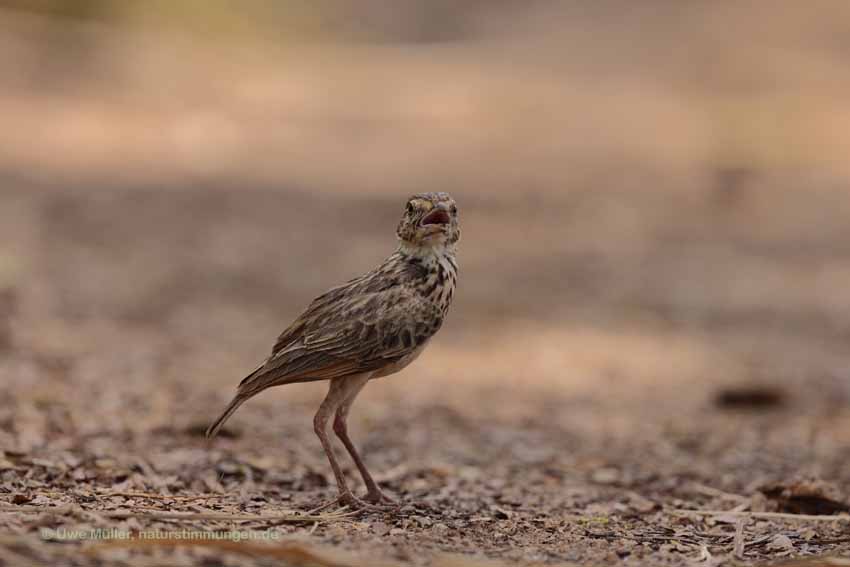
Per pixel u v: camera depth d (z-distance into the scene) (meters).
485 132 36.38
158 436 9.90
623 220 25.81
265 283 18.86
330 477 9.03
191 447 9.59
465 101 40.75
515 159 32.75
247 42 45.44
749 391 12.77
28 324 14.39
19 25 38.44
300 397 12.27
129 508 7.14
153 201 25.11
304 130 35.06
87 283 17.53
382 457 10.07
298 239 22.62
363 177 29.84
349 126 36.19
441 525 7.32
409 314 7.64
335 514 7.46
